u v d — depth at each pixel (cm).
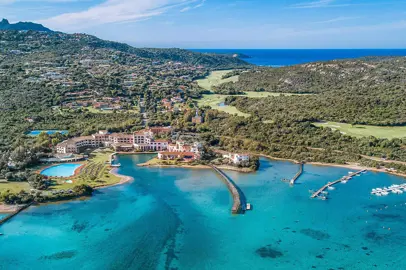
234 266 9950
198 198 14462
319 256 10462
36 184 14725
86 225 12038
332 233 11756
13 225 11931
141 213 13012
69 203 13738
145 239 11238
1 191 14100
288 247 10919
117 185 15762
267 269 9844
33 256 10225
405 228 12100
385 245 11069
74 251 10512
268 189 15488
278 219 12669
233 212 13025
